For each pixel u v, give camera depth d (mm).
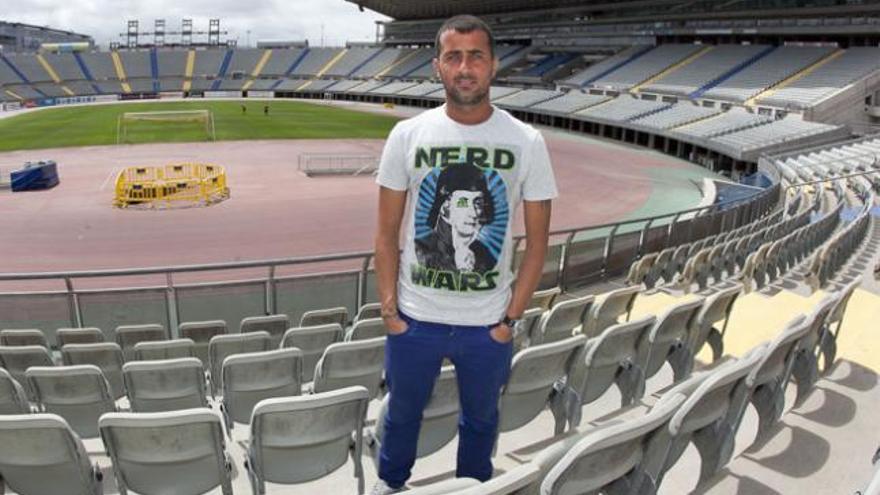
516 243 10211
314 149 43969
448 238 2957
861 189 23734
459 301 3023
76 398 5188
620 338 5031
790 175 30469
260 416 3697
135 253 19562
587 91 67125
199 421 3682
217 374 6520
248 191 29094
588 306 7000
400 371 3186
